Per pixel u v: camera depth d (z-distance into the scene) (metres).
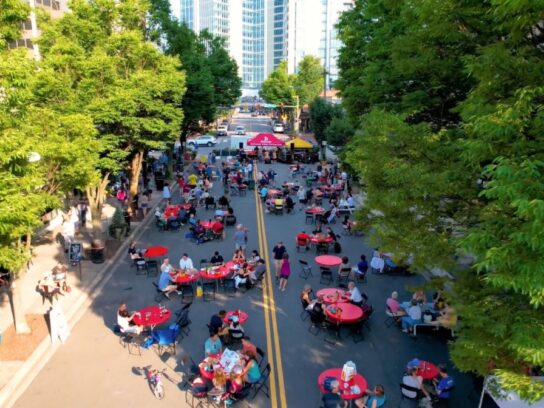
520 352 6.11
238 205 31.00
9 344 13.29
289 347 13.66
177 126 23.31
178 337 14.12
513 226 6.33
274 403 11.20
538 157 6.29
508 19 7.05
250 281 17.50
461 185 8.69
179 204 29.94
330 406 10.38
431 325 14.34
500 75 7.38
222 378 10.86
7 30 11.45
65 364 12.57
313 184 37.28
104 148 19.25
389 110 14.30
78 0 21.28
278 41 174.25
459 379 12.31
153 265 19.12
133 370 12.37
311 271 19.66
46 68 17.50
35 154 11.90
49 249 22.02
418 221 9.59
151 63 22.86
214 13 182.62
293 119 85.50
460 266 9.07
